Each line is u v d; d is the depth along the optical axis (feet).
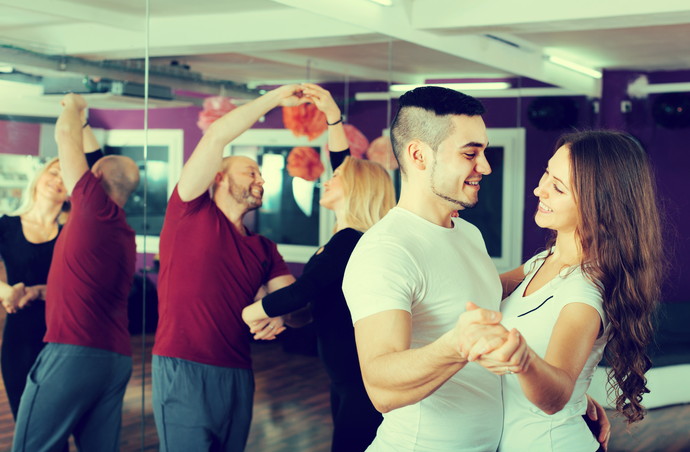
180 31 8.53
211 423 8.84
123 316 7.89
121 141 7.86
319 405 9.61
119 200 7.79
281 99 9.92
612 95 20.11
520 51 16.26
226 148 9.04
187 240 8.51
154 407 8.29
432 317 5.28
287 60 10.03
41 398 7.19
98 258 7.61
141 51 8.03
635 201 5.61
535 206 16.85
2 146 6.73
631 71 20.06
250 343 9.18
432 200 5.54
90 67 7.52
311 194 10.22
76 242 7.41
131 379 8.02
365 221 10.27
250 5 9.37
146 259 8.12
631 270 5.56
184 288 8.50
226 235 8.96
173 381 8.44
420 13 12.89
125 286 7.89
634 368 5.79
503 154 15.81
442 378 4.17
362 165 10.68
